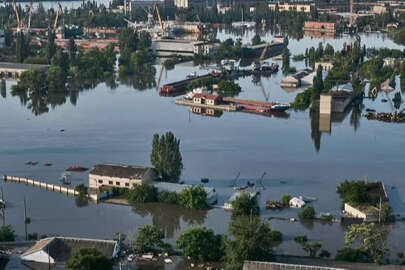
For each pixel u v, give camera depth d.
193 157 190.00
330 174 175.38
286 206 150.38
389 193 159.12
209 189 154.62
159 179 163.62
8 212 146.75
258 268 108.19
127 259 119.50
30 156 190.88
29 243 126.38
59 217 143.88
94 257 110.56
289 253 124.38
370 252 119.81
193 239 119.69
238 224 120.44
